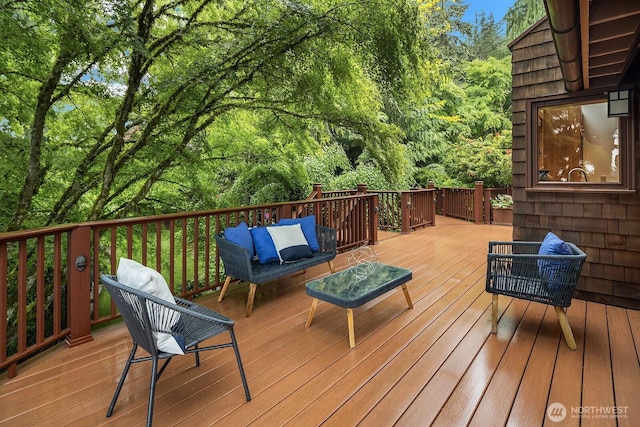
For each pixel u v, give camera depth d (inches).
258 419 65.1
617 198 122.2
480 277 156.3
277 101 211.3
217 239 130.0
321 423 63.7
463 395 71.4
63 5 119.9
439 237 262.1
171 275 122.7
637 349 89.9
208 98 197.3
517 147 145.1
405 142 492.4
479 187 336.8
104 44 141.2
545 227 138.4
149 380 78.5
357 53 179.9
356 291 99.3
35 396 72.4
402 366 82.8
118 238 199.3
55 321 92.5
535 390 72.7
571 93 129.2
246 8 178.2
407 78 186.9
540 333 99.7
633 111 117.9
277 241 136.8
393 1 165.5
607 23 87.0
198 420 64.9
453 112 522.6
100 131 195.0
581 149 139.6
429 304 123.3
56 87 165.8
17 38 134.0
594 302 126.6
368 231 237.1
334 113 213.9
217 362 85.9
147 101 187.0
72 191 184.9
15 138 159.3
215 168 248.2
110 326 108.7
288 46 172.9
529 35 140.2
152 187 226.8
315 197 239.0
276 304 126.9
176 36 172.4
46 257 160.9
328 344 94.7
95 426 63.5
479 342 94.4
